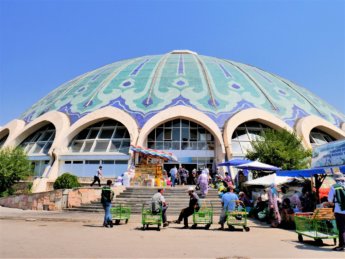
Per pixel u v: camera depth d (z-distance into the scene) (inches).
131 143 1059.9
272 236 421.4
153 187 825.5
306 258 284.4
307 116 1208.8
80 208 735.7
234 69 1441.9
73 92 1346.0
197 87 1245.7
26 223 524.1
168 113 1122.0
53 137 1194.0
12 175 919.7
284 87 1427.2
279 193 682.2
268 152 852.0
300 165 828.6
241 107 1187.9
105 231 442.0
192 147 1130.7
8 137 1246.3
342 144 467.8
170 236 407.5
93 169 1080.8
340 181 332.2
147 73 1344.7
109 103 1200.8
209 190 807.7
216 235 422.9
